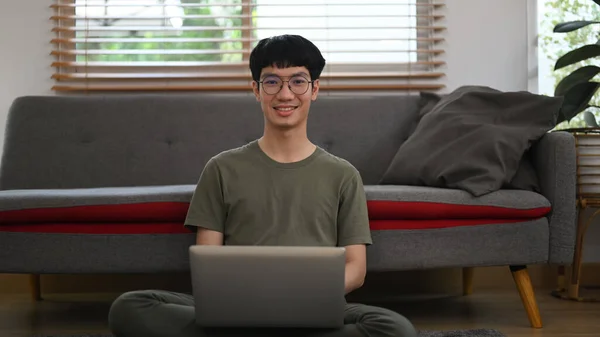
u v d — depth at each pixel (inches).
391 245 79.7
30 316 93.9
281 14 119.6
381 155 107.3
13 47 114.8
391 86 117.2
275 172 67.2
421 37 119.0
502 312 95.1
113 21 118.0
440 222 80.6
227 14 120.0
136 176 105.2
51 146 105.3
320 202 66.4
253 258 51.6
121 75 116.0
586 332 81.9
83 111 107.1
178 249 79.5
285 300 52.4
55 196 78.5
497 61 118.6
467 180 83.0
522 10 118.6
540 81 119.6
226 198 67.0
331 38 119.7
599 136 101.6
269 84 65.2
